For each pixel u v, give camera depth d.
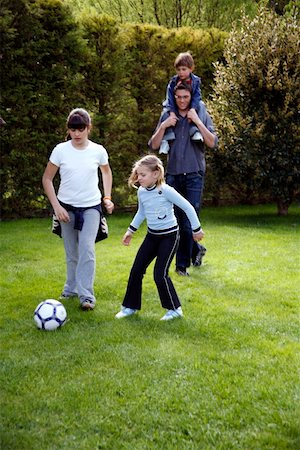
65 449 2.43
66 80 9.20
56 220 4.59
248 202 11.73
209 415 2.70
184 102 5.64
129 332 3.86
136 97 10.34
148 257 4.23
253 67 8.86
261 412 2.74
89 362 3.34
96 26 9.52
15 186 9.17
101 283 5.12
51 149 9.24
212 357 3.42
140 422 2.65
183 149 5.73
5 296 4.75
